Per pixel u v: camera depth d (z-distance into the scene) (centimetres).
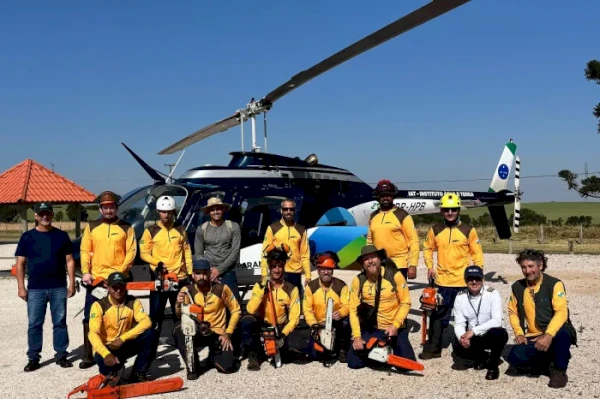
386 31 699
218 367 580
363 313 585
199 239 655
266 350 586
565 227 3303
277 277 609
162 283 612
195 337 580
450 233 642
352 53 765
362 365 591
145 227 753
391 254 678
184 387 535
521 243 2330
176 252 636
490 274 1308
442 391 511
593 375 546
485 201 1272
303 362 620
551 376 518
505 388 516
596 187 3052
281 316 615
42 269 604
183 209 787
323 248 889
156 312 632
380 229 679
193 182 847
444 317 632
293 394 511
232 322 588
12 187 1975
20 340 745
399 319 575
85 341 612
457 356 617
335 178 1001
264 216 867
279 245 669
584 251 1856
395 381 545
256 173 898
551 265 1448
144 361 546
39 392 531
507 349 656
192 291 577
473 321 562
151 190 787
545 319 525
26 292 608
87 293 614
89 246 606
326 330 587
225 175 867
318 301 611
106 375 521
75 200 2022
